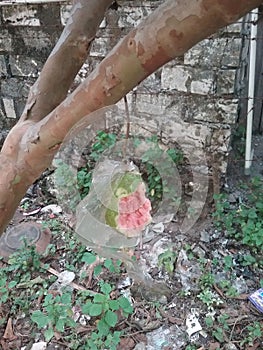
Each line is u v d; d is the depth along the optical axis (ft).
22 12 6.98
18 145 2.36
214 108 6.82
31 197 7.98
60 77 2.44
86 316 5.77
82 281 6.27
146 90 6.93
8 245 6.91
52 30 7.02
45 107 2.46
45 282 6.28
